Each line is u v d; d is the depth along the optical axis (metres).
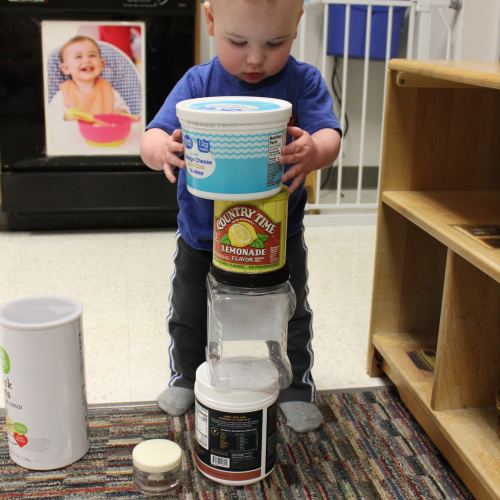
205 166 0.76
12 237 2.17
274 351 1.12
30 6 1.92
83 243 2.12
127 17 1.98
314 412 1.12
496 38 2.27
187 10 1.99
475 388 1.01
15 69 1.97
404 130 1.18
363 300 1.70
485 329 0.98
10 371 0.92
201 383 0.94
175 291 1.12
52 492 0.92
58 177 2.10
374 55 2.42
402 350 1.23
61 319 0.93
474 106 1.18
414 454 1.04
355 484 0.96
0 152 2.06
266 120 0.73
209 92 0.99
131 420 1.11
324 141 0.91
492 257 0.84
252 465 0.94
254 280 0.84
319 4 2.63
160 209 2.21
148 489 0.93
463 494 0.94
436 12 2.45
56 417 0.94
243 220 0.81
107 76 2.02
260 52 0.85
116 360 1.34
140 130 2.09
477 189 1.23
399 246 1.24
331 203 2.63
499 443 0.93
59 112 2.04
